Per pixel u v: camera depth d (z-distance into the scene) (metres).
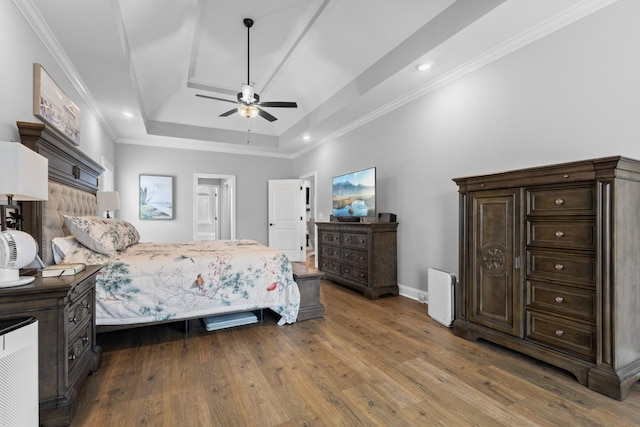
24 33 2.19
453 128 3.36
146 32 3.12
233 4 3.12
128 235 3.33
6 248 1.42
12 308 1.39
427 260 3.70
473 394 1.80
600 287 1.82
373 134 4.64
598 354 1.83
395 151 4.20
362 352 2.37
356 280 4.24
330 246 4.93
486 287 2.51
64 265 1.83
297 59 4.15
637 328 1.89
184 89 5.07
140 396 1.77
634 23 2.07
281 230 7.14
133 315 2.43
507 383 1.92
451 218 3.40
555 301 2.07
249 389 1.85
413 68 3.23
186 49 3.76
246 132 6.55
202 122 6.04
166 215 6.21
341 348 2.44
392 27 3.13
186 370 2.08
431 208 3.64
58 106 2.71
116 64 3.06
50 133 2.27
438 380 1.96
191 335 2.71
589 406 1.68
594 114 2.26
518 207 2.28
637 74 2.06
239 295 2.80
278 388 1.86
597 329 1.83
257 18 3.35
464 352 2.37
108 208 3.86
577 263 1.95
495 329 2.43
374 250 3.95
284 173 7.48
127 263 2.47
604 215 1.80
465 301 2.68
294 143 6.36
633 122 2.08
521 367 2.13
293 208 7.15
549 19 2.44
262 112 3.93
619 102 2.14
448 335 2.71
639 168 1.88
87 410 1.64
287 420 1.57
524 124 2.70
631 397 1.76
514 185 2.29
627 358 1.84
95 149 4.28
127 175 5.93
